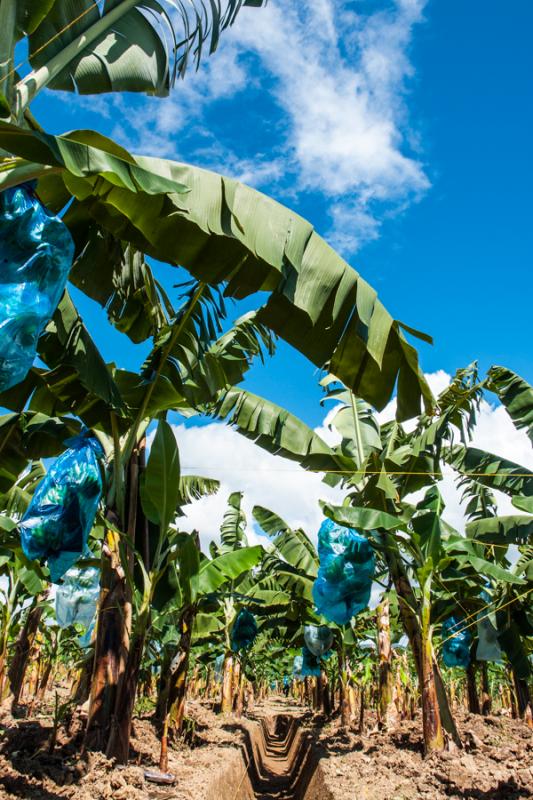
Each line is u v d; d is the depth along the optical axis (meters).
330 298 3.96
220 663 20.91
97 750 4.90
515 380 8.02
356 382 4.54
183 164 3.66
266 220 3.75
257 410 7.57
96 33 3.60
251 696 24.61
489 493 10.67
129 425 5.95
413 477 7.43
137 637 5.26
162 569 5.91
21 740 5.02
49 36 3.45
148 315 6.20
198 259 4.00
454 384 6.81
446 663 11.21
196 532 6.28
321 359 4.30
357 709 14.56
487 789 4.96
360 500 7.58
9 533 5.39
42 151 2.65
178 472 5.51
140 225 3.85
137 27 3.94
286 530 11.46
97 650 5.21
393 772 6.06
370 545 7.15
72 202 4.70
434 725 6.43
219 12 3.92
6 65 2.97
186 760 6.68
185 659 7.70
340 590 6.98
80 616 7.77
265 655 22.17
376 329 4.05
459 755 6.16
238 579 13.10
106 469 5.86
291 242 3.77
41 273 2.76
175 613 8.66
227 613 13.18
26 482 8.90
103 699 5.04
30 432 6.46
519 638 9.55
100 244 5.11
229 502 14.84
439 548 6.91
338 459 7.48
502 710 16.73
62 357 5.12
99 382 5.18
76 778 4.38
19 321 2.62
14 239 2.75
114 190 3.73
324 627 12.14
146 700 11.83
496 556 9.84
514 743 7.54
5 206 2.78
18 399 5.89
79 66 3.62
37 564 4.90
